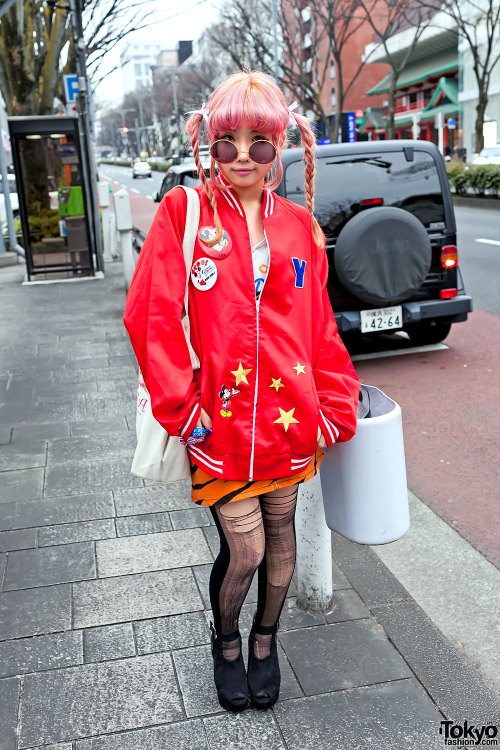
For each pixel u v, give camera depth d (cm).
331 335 223
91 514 375
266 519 227
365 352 710
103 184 2234
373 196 619
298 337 209
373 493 232
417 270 607
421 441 482
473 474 429
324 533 277
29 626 284
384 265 599
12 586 312
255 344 204
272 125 202
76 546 344
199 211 204
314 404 211
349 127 3275
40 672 258
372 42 5069
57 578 317
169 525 361
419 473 436
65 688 249
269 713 235
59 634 279
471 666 265
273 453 208
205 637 275
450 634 286
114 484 411
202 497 216
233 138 205
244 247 205
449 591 316
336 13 3203
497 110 3353
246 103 198
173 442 213
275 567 229
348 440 225
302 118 217
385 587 303
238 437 206
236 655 237
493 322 793
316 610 286
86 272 1245
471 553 346
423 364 657
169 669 258
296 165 603
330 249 611
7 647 271
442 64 4481
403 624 278
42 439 486
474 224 1670
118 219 989
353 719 232
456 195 2255
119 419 522
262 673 236
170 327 200
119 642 273
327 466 241
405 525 240
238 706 233
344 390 223
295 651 264
